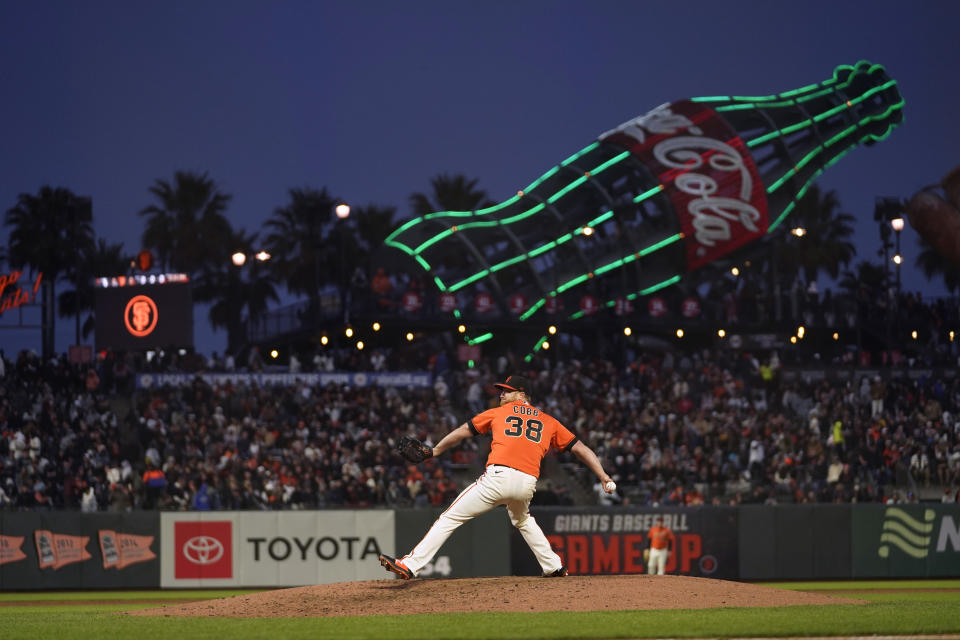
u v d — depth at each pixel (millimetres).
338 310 49031
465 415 39156
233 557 27516
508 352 47562
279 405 38281
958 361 49531
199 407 37531
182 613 10547
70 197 46500
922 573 28203
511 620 9148
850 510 28266
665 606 10195
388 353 52125
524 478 10266
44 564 27188
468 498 10336
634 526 27984
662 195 51375
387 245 48781
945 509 28422
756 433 36719
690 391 43031
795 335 53031
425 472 33844
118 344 43156
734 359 47219
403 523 27609
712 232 51500
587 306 51125
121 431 36781
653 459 34750
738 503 31344
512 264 50781
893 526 28281
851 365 47156
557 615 9516
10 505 30281
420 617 9438
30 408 37062
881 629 8766
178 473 31484
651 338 56812
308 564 27469
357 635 8297
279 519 27594
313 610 10188
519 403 10492
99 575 27266
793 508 28234
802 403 41531
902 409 40938
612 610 9953
